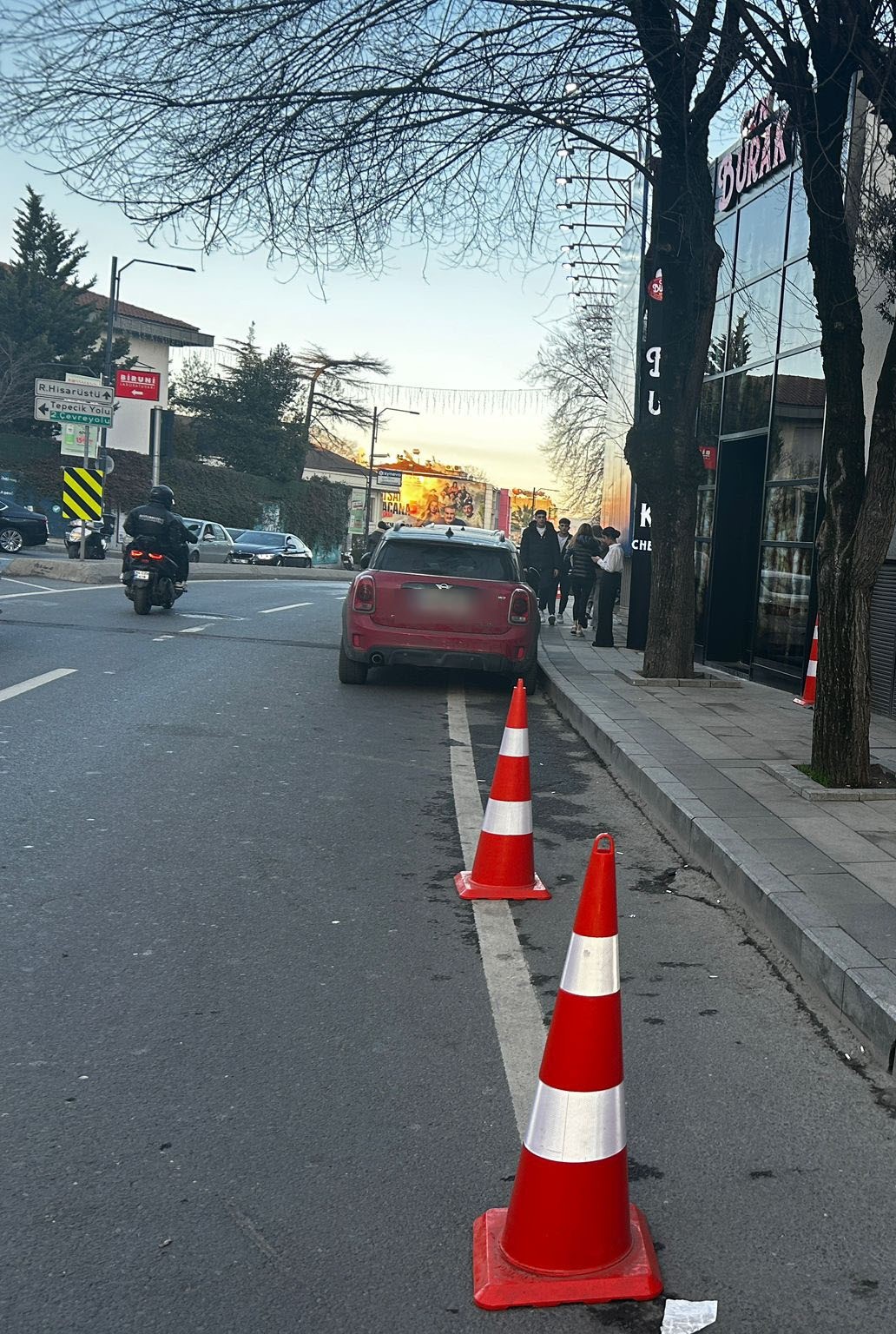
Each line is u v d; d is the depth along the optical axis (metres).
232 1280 2.50
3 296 48.19
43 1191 2.80
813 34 6.95
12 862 5.34
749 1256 2.65
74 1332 2.33
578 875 5.64
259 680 11.53
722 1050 3.72
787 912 4.59
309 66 7.68
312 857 5.72
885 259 8.88
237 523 55.66
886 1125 3.27
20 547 35.50
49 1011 3.82
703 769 7.46
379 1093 3.35
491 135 8.35
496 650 11.33
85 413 26.39
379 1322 2.39
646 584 15.73
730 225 15.20
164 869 5.38
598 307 43.66
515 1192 2.57
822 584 7.00
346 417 74.50
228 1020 3.81
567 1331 2.38
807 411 12.38
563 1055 2.54
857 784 6.85
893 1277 2.59
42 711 9.02
